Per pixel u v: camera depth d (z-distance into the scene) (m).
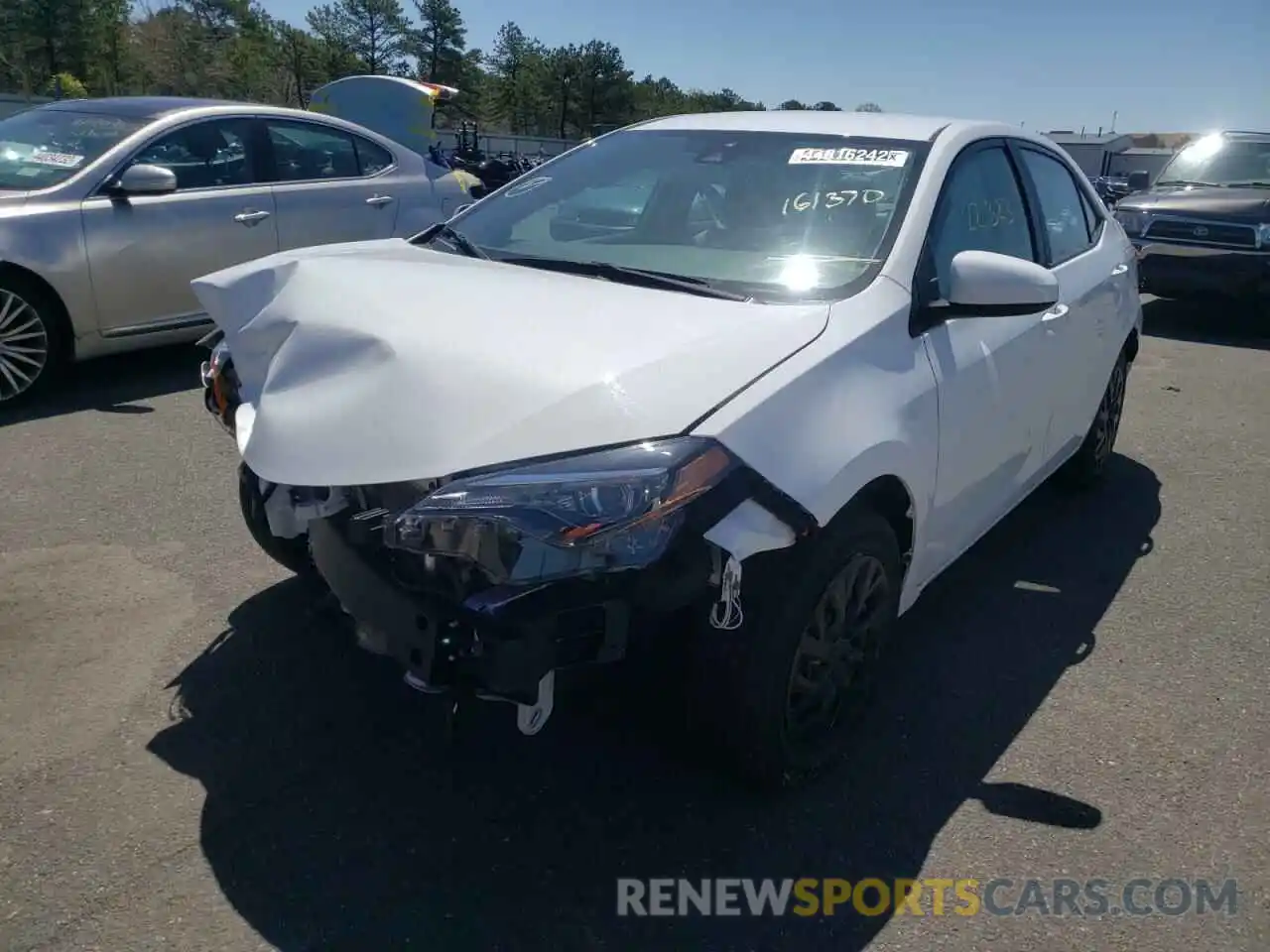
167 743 3.00
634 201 3.66
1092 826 2.85
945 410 3.12
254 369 2.96
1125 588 4.32
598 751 3.04
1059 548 4.69
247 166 6.86
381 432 2.46
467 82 82.94
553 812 2.79
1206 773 3.10
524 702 2.34
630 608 2.37
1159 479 5.70
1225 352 9.27
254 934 2.35
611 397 2.39
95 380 6.56
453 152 23.20
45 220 5.84
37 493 4.70
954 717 3.33
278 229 6.92
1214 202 9.94
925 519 3.12
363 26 79.31
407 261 3.31
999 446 3.65
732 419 2.42
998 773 3.06
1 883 2.46
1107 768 3.11
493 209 3.94
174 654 3.45
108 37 53.09
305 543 3.36
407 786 2.86
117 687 3.26
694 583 2.34
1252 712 3.43
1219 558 4.65
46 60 50.66
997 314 3.09
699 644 2.63
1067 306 4.18
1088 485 5.32
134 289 6.24
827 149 3.63
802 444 2.52
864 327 2.88
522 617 2.28
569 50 79.12
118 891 2.46
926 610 4.06
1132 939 2.46
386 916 2.42
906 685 3.51
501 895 2.50
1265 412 7.18
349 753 3.00
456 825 2.73
